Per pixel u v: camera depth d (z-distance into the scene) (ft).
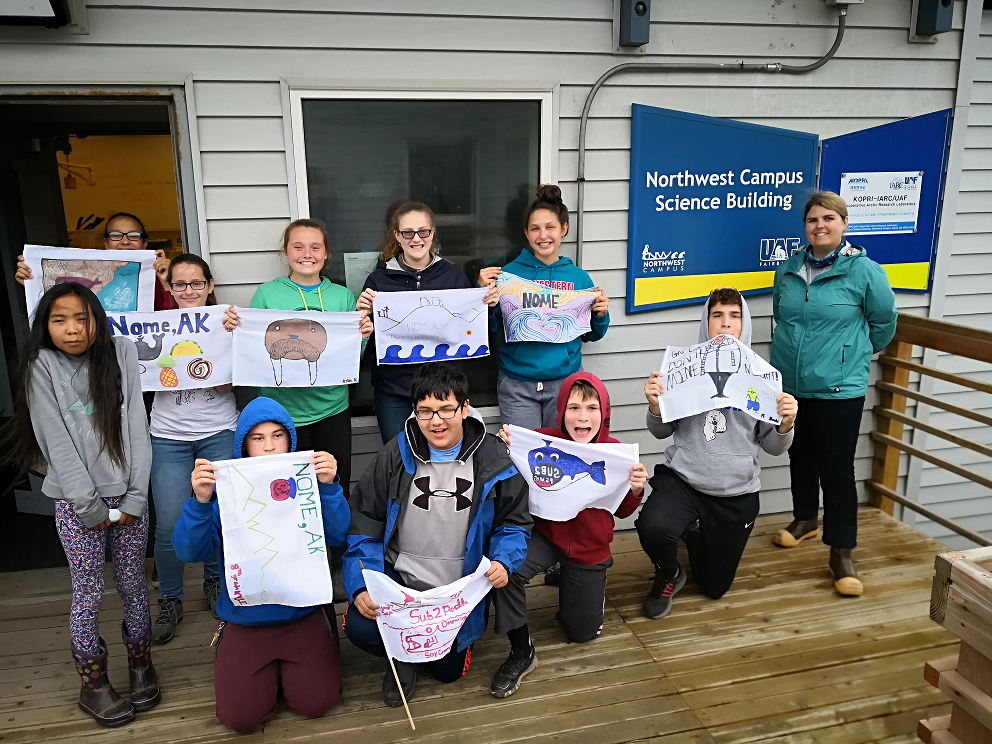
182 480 10.18
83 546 7.81
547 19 11.36
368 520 8.60
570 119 11.78
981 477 11.88
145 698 8.47
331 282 11.19
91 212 18.02
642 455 13.26
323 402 10.79
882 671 9.17
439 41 11.05
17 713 8.48
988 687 5.35
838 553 11.12
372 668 9.35
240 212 10.96
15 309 16.28
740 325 10.48
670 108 12.15
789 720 8.30
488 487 8.43
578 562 9.36
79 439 7.65
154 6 10.14
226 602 8.09
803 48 12.56
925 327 12.79
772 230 13.09
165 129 17.66
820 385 10.98
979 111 14.37
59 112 16.71
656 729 8.15
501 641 9.95
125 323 9.93
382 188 11.44
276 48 10.60
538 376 11.28
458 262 11.99
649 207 12.29
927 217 13.70
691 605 10.72
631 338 12.80
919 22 12.80
